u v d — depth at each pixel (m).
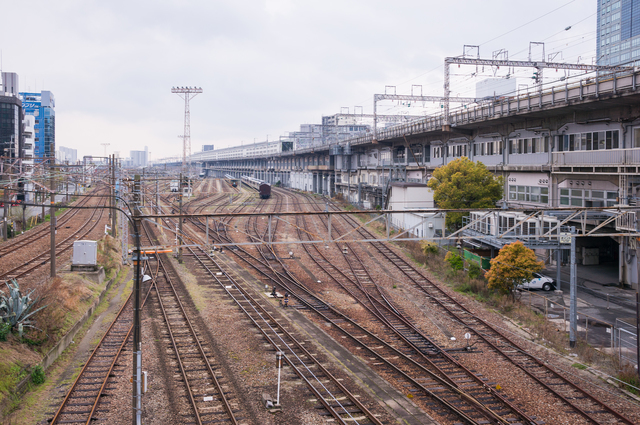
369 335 20.88
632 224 26.33
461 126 43.97
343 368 17.31
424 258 37.38
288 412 14.02
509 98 37.00
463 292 28.55
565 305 25.52
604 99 27.84
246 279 31.98
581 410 14.12
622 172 26.88
